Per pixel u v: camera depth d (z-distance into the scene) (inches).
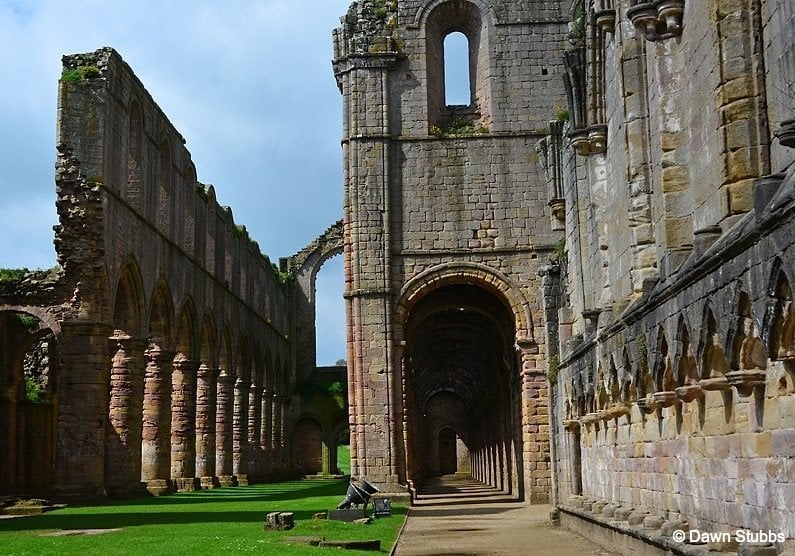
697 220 621.0
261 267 2989.7
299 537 826.2
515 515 1273.4
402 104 1544.0
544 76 1555.1
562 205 1406.3
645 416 712.4
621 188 845.8
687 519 605.9
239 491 1983.3
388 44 1542.8
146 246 1766.7
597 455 920.9
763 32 534.9
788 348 426.3
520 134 1535.4
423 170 1528.1
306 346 3548.2
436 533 1021.8
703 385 532.7
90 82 1561.3
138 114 1764.3
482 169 1528.1
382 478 1448.1
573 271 1154.7
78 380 1507.1
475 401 2989.7
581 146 956.0
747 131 537.0
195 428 2107.5
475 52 1609.3
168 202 1940.2
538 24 1571.1
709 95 586.6
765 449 469.1
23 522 1105.4
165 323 1909.4
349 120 1533.0
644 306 661.3
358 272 1497.3
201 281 2191.2
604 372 852.0
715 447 546.3
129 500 1592.0
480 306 1784.0
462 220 1515.7
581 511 940.0
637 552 693.3
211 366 2304.4
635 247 759.7
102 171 1546.5
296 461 3447.3
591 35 938.7
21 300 1528.1
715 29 557.0
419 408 2844.5
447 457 4242.1
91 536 884.0
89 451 1497.3
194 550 729.6
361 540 817.5
